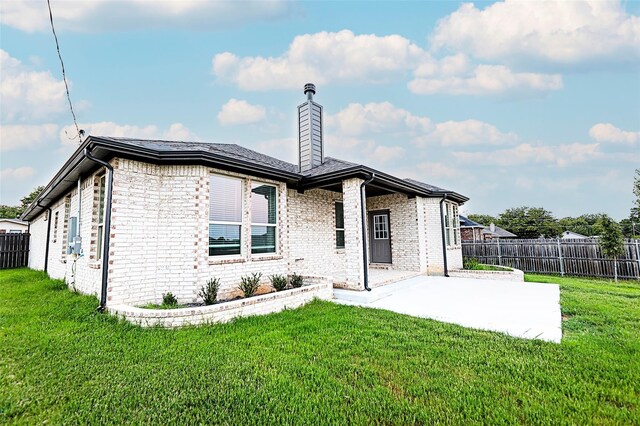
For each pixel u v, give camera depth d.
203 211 5.85
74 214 7.86
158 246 5.64
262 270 6.87
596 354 3.46
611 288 8.91
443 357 3.45
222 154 6.06
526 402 2.49
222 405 2.48
